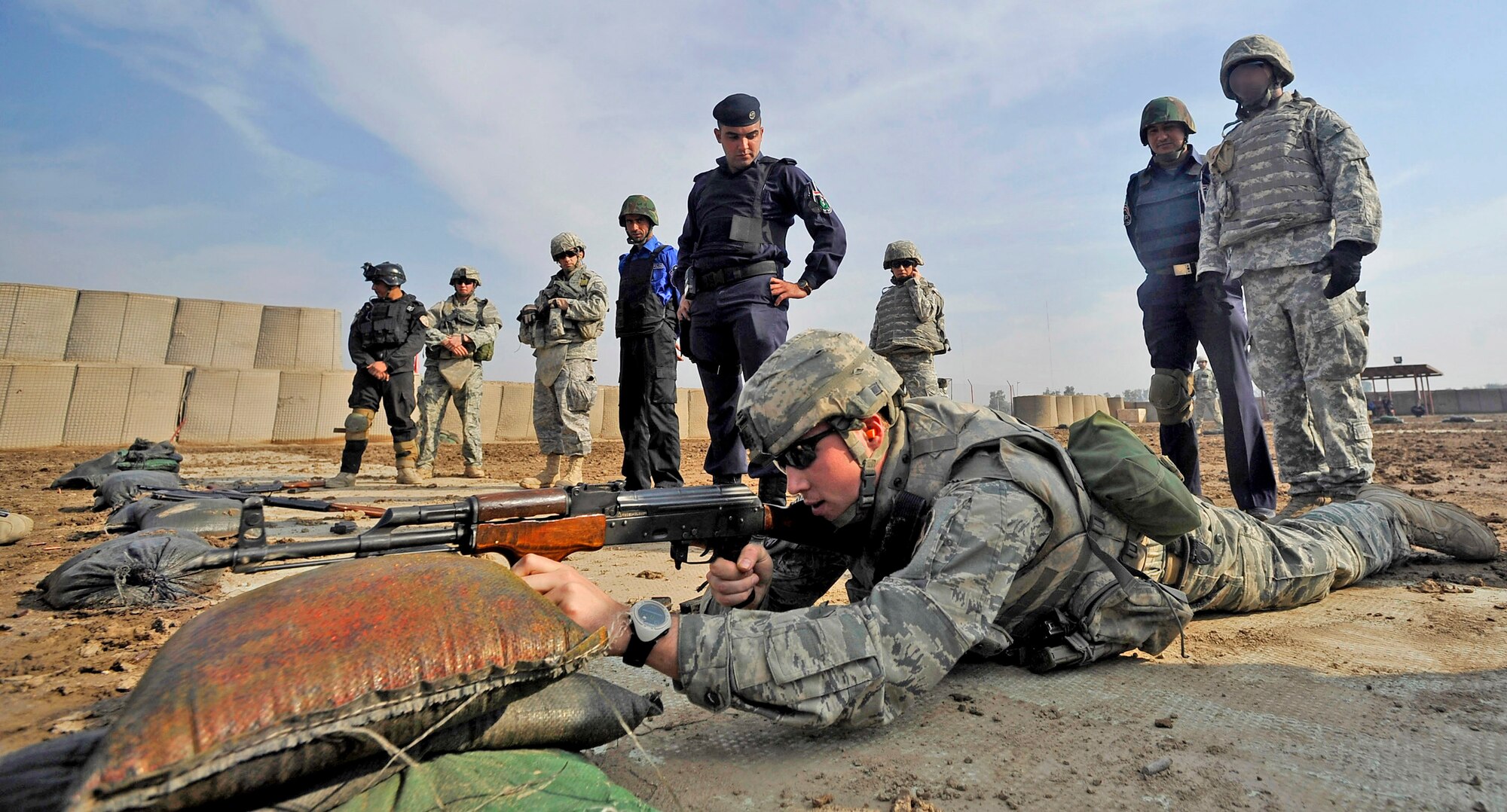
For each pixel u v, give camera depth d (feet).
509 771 4.11
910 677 5.20
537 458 43.75
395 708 3.64
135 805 2.99
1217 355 15.35
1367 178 13.76
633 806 3.91
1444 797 4.71
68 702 6.60
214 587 10.66
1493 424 75.10
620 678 7.33
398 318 25.94
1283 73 15.01
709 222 14.74
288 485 22.30
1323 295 14.03
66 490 24.21
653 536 6.23
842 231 14.64
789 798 4.91
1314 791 4.84
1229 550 8.41
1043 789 4.95
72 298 49.52
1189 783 4.98
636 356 18.13
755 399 6.27
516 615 4.19
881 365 6.29
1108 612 6.97
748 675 4.91
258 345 54.90
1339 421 14.26
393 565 4.26
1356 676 6.94
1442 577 10.87
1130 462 6.57
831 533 6.74
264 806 3.56
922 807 4.69
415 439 27.58
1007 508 5.70
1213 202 15.26
